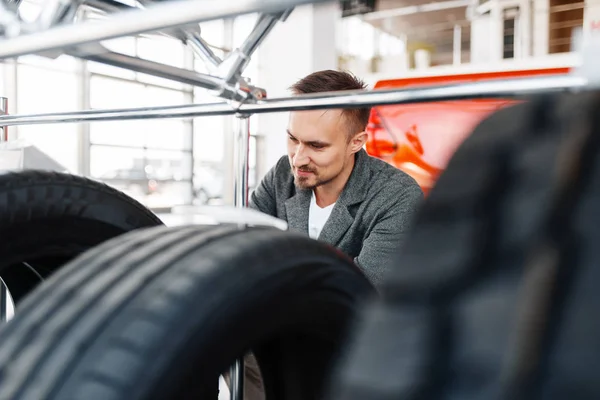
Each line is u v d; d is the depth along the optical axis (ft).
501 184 0.82
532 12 21.84
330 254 1.78
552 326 0.67
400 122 12.48
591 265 0.69
